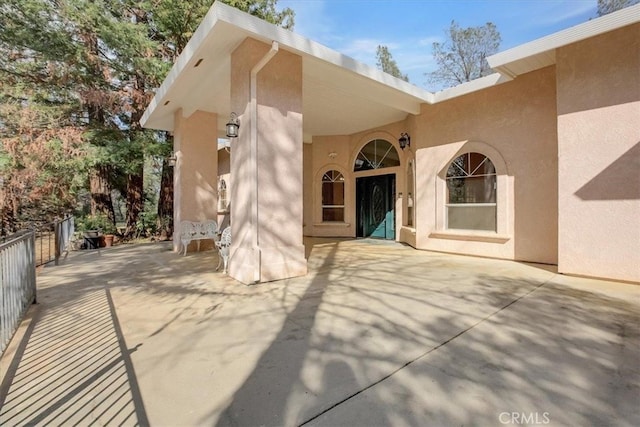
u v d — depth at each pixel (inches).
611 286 170.2
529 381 80.0
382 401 72.8
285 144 193.5
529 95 240.7
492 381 80.3
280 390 77.9
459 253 283.6
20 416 69.5
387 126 388.8
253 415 68.7
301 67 199.6
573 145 191.5
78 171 371.9
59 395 77.2
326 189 449.1
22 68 370.3
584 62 186.4
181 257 284.4
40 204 436.5
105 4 383.6
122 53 387.9
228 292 165.2
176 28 389.4
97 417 68.8
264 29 172.1
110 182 464.1
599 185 183.2
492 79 251.8
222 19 157.9
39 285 184.1
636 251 172.1
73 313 136.1
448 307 138.6
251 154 179.9
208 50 193.0
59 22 364.2
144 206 514.3
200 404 73.0
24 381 83.7
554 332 110.3
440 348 99.1
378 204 414.3
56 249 256.2
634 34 171.0
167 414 69.5
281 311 135.8
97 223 412.8
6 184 356.5
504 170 254.1
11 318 112.4
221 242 218.5
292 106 195.9
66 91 389.1
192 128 315.6
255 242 181.2
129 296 160.2
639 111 170.1
